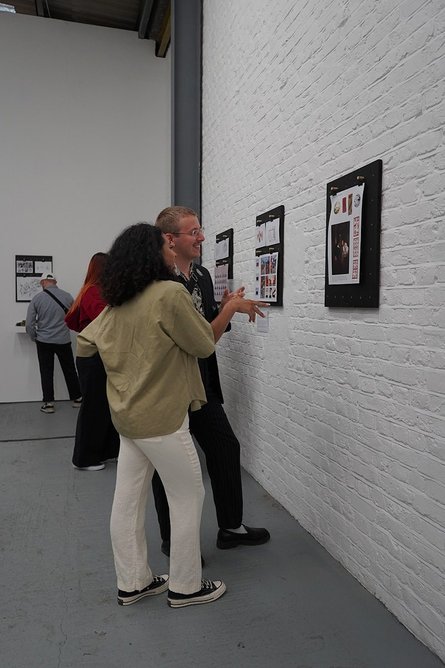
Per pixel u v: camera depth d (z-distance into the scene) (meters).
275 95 2.65
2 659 1.56
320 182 2.17
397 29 1.61
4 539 2.35
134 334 1.63
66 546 2.29
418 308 1.56
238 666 1.53
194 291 2.23
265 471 2.94
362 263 1.83
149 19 5.35
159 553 2.22
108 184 5.57
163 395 1.62
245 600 1.86
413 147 1.55
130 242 1.64
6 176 5.29
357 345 1.91
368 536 1.88
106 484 3.08
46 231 5.43
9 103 5.25
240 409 3.34
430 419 1.51
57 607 1.82
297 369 2.46
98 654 1.58
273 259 2.69
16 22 5.20
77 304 3.35
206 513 2.64
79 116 5.44
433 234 1.48
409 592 1.65
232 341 3.49
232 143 3.42
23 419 4.78
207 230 4.11
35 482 3.11
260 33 2.85
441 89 1.42
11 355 5.48
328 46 2.07
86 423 3.24
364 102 1.82
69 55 5.37
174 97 4.22
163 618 1.76
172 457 1.65
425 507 1.55
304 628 1.70
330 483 2.16
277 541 2.32
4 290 5.39
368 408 1.85
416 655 1.55
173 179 4.29
